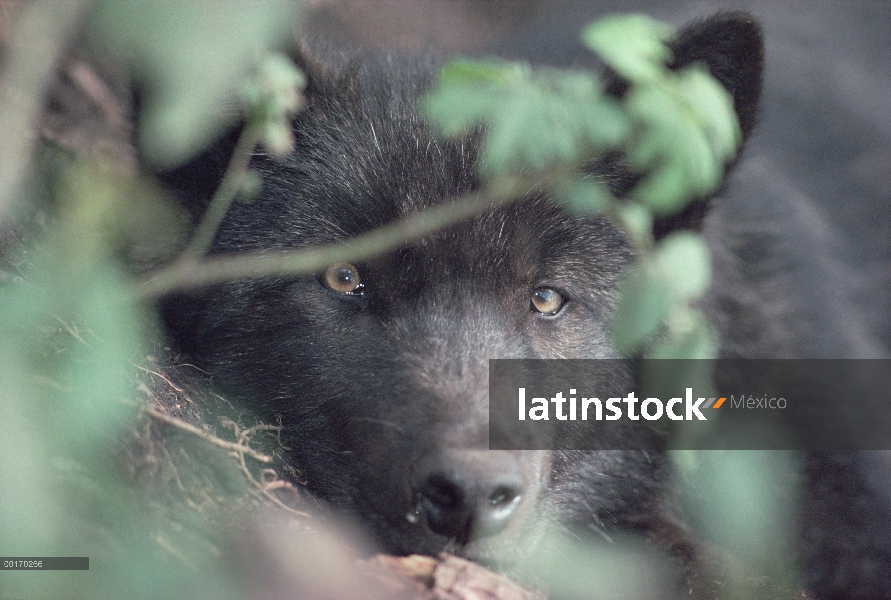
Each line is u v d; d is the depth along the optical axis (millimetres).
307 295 5945
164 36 2115
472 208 5383
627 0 10000
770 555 6617
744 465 6453
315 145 6215
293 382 5957
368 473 5398
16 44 2443
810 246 7867
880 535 6750
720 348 6996
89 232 3580
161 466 3965
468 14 10922
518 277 5941
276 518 4316
